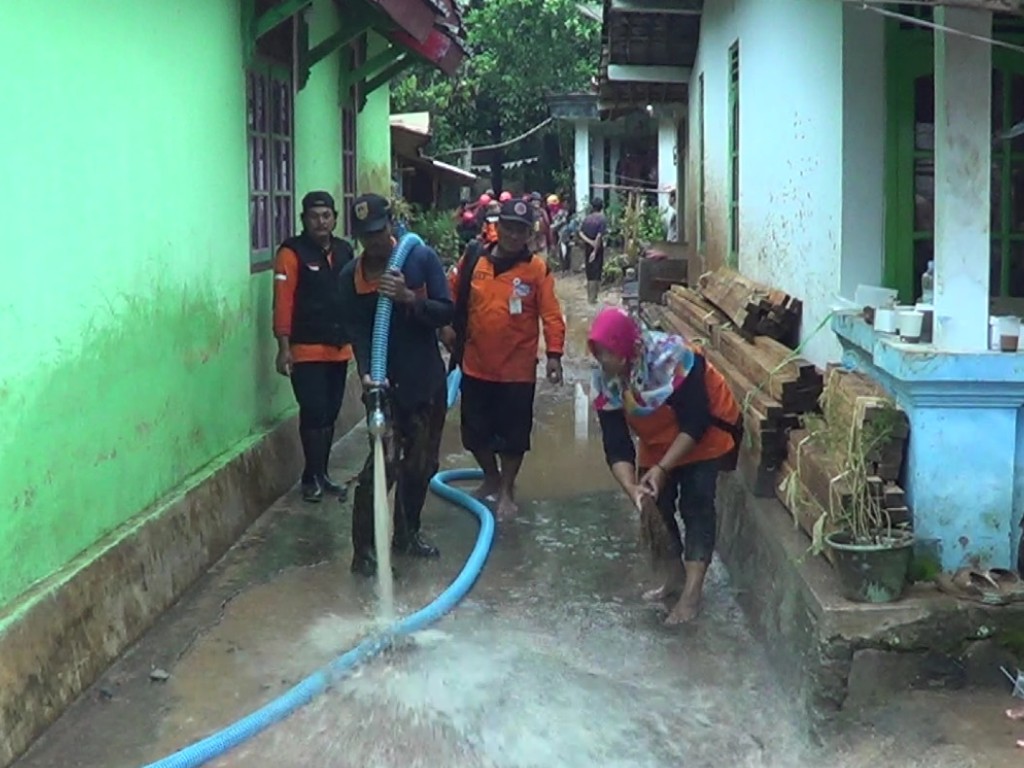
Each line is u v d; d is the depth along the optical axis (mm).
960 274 4434
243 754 4078
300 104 8484
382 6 7520
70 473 4543
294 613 5414
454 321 6988
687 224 13961
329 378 7238
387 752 4102
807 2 5922
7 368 4016
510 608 5512
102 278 4836
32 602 4113
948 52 4375
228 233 6668
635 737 4203
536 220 7023
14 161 4047
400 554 6242
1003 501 4395
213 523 6059
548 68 31156
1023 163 5551
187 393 5949
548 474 8109
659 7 10914
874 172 5344
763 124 7129
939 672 4160
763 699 4512
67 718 4293
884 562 4121
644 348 5008
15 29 4047
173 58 5711
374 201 5754
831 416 4773
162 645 4992
